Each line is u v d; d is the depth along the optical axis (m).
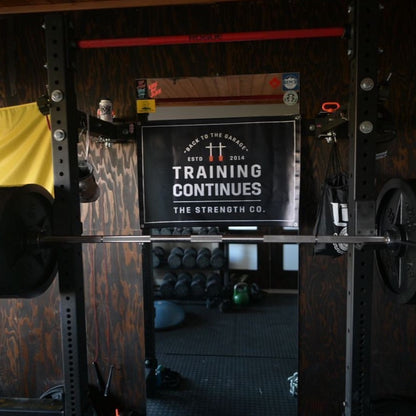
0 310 2.35
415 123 2.04
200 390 2.62
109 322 2.29
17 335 2.35
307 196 2.13
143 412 2.30
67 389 1.25
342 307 2.16
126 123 2.17
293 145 2.09
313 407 2.21
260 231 4.38
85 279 2.29
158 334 3.59
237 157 2.13
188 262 4.36
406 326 2.16
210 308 4.29
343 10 2.02
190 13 2.09
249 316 4.03
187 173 2.16
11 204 1.10
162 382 2.62
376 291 2.16
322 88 2.06
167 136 2.16
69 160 1.23
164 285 4.28
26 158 2.20
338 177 1.87
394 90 2.04
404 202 1.21
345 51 2.04
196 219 2.18
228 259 4.52
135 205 2.21
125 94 2.18
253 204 2.14
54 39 1.21
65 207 1.24
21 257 1.16
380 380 2.20
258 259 4.78
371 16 1.11
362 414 1.17
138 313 2.27
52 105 1.23
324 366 2.19
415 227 1.11
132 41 1.25
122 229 2.23
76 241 1.20
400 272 1.26
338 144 2.07
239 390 2.62
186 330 3.68
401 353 2.18
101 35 2.15
